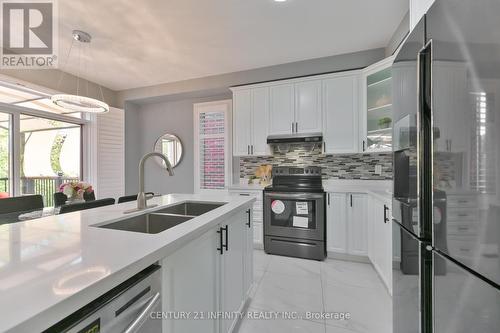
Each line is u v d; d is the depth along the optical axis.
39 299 0.49
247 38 2.62
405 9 2.17
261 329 1.64
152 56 3.02
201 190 4.09
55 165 3.51
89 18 2.24
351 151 2.97
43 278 0.57
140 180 1.53
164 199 1.96
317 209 2.85
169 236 0.92
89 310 0.58
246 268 1.82
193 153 4.22
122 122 4.22
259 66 3.37
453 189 0.84
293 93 3.23
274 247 3.03
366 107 2.86
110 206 1.62
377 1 2.06
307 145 3.49
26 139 3.18
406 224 1.29
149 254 0.74
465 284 0.79
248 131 3.47
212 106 4.04
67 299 0.50
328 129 3.07
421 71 1.09
